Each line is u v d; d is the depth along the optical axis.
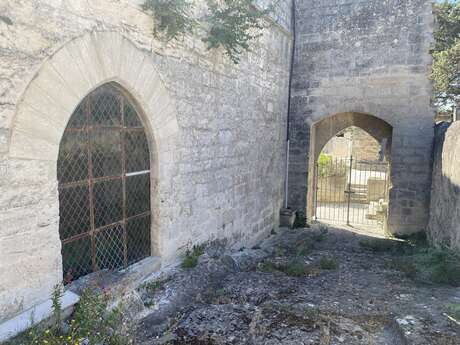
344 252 6.66
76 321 2.54
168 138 3.95
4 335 2.25
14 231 2.41
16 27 2.31
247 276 4.68
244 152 6.14
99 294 2.85
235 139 5.73
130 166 3.64
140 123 3.72
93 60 2.90
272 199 7.95
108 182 3.38
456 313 3.32
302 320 3.33
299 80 8.64
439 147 6.89
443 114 12.43
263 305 3.65
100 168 3.29
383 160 17.48
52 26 2.54
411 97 7.78
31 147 2.48
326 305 3.71
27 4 2.37
